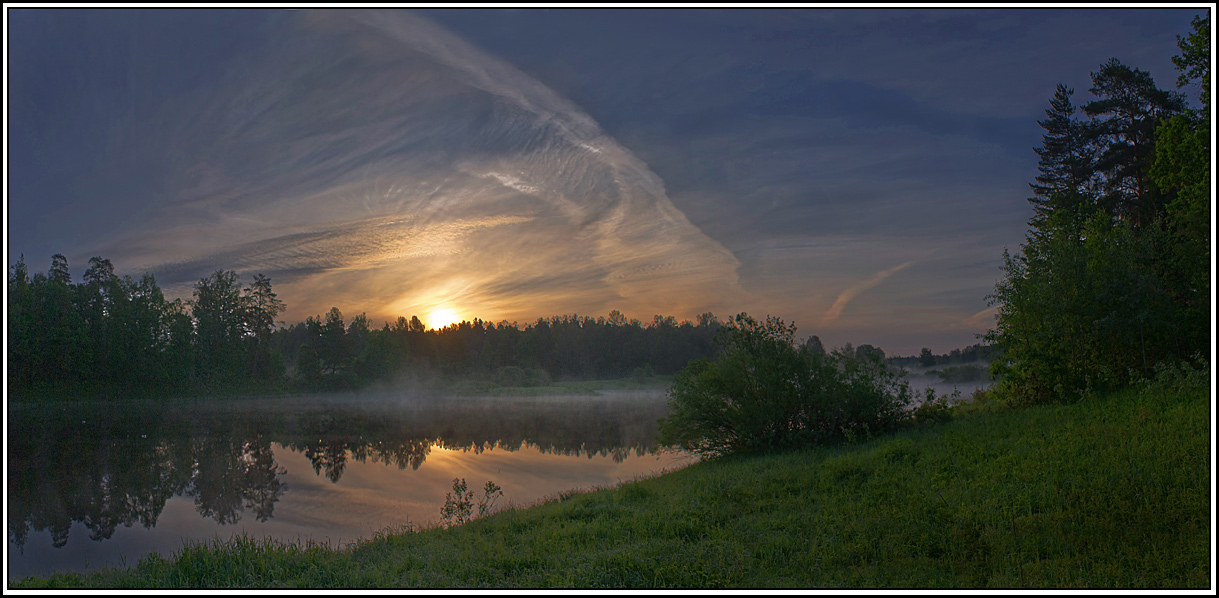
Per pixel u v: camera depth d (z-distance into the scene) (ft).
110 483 95.35
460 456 114.73
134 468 109.50
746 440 71.56
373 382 372.79
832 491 46.06
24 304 251.19
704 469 65.57
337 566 35.81
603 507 48.93
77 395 256.73
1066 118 131.64
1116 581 26.91
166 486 92.27
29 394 243.19
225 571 34.76
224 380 321.52
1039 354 72.38
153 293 300.81
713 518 42.16
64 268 282.97
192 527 65.36
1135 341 68.39
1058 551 30.83
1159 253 74.90
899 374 74.08
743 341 75.31
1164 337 67.92
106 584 33.58
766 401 71.92
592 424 180.24
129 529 65.46
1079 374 70.79
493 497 73.05
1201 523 30.22
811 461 58.29
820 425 71.41
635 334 530.68
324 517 67.92
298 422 194.18
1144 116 113.39
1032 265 76.64
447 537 44.32
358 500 76.33
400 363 409.90
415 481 88.79
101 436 157.07
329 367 367.45
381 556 39.52
